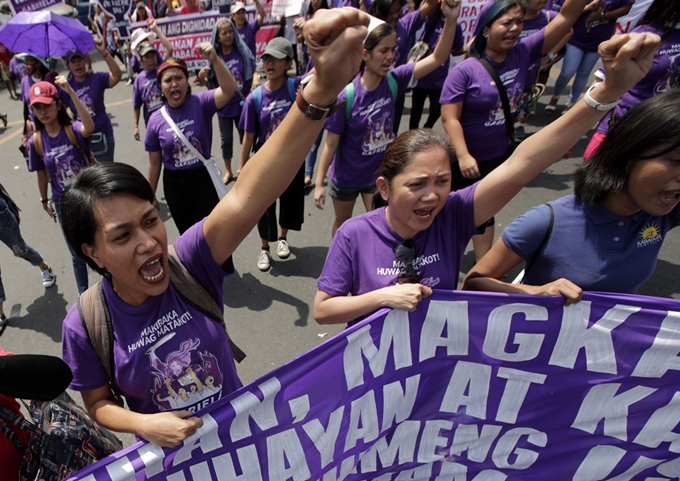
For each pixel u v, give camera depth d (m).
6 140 8.09
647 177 1.39
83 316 1.36
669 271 3.67
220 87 3.37
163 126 3.41
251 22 7.00
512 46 3.00
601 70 1.41
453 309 1.61
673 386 1.69
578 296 1.56
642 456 1.85
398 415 1.78
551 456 1.91
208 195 3.63
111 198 1.17
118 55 10.55
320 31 1.00
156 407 1.46
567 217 1.63
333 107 1.14
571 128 1.43
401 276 1.66
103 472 1.32
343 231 1.73
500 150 3.25
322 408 1.58
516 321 1.63
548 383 1.75
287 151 1.20
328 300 1.72
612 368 1.69
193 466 1.43
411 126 5.84
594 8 5.26
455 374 1.75
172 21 6.48
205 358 1.45
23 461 1.33
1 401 1.29
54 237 4.91
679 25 2.91
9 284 4.21
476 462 1.96
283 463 1.58
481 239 3.52
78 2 12.16
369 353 1.60
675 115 1.30
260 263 4.07
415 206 1.52
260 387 1.44
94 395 1.46
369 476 1.89
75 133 3.54
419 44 4.21
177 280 1.40
